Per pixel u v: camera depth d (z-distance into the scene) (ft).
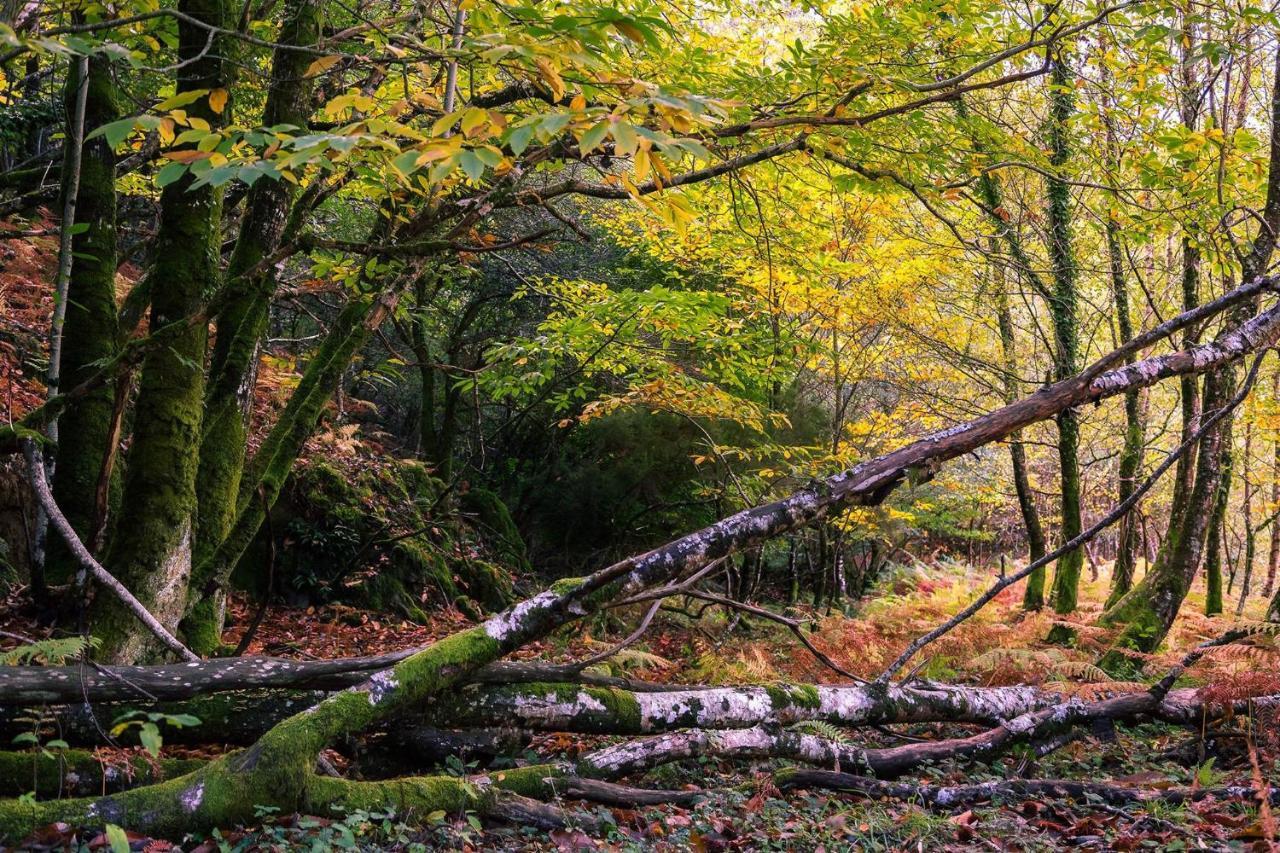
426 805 11.98
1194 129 28.60
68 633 16.06
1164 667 26.48
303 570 32.14
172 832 10.62
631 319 30.04
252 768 11.20
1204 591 52.42
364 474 37.29
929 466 15.34
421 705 13.83
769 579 49.83
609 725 14.97
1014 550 68.59
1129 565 37.86
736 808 13.44
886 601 41.37
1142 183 22.63
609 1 17.35
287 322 52.19
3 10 12.41
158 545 16.58
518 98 16.48
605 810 12.89
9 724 12.08
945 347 36.45
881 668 26.09
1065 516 34.53
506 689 14.44
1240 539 61.05
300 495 33.01
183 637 18.11
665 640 33.88
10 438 14.53
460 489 46.29
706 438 42.88
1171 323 16.55
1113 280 34.78
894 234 34.37
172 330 15.71
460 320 54.49
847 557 55.88
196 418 17.34
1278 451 47.03
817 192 28.04
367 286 21.11
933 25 19.45
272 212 19.15
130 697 12.44
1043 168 22.70
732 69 20.81
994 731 17.28
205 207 17.49
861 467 15.26
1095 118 22.39
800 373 46.50
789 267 29.45
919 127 19.98
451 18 16.11
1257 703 17.60
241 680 12.86
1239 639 19.02
